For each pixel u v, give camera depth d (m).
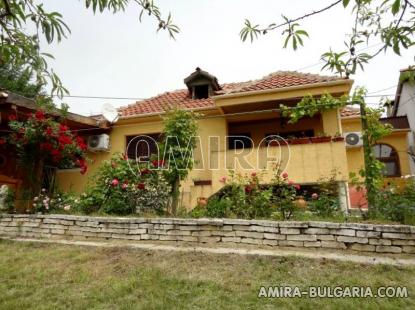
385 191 6.05
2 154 8.85
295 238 4.93
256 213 5.85
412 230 4.47
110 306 3.24
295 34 2.06
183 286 3.67
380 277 3.74
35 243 5.72
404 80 2.13
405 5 1.63
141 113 10.76
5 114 7.91
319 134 8.64
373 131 6.43
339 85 8.25
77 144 8.03
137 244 5.43
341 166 7.29
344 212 6.04
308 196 7.76
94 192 7.04
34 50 1.95
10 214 6.76
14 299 3.45
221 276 3.94
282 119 10.19
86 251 5.12
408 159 12.65
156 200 6.83
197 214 6.25
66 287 3.76
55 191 8.08
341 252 4.64
